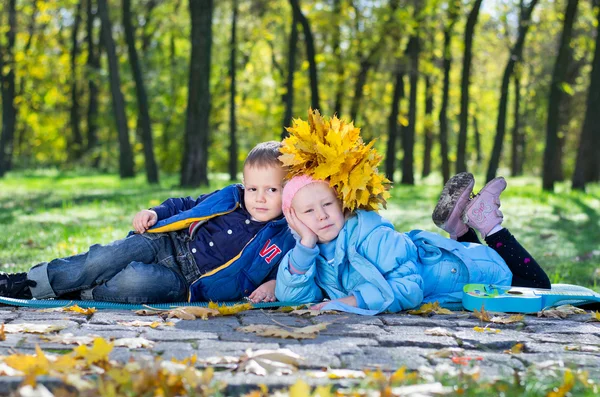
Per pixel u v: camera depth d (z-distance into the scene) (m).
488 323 4.11
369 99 28.06
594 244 9.97
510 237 4.98
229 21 31.77
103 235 9.20
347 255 4.48
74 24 33.56
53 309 4.34
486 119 48.09
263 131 40.09
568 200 17.69
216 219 4.82
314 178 4.36
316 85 22.62
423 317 4.25
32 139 46.34
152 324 3.80
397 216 13.52
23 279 4.64
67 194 17.64
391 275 4.43
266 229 4.75
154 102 35.34
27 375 2.62
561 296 4.60
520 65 25.97
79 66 33.53
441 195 5.12
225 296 4.79
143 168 41.00
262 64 38.00
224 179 28.58
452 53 30.84
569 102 32.09
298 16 22.56
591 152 21.09
